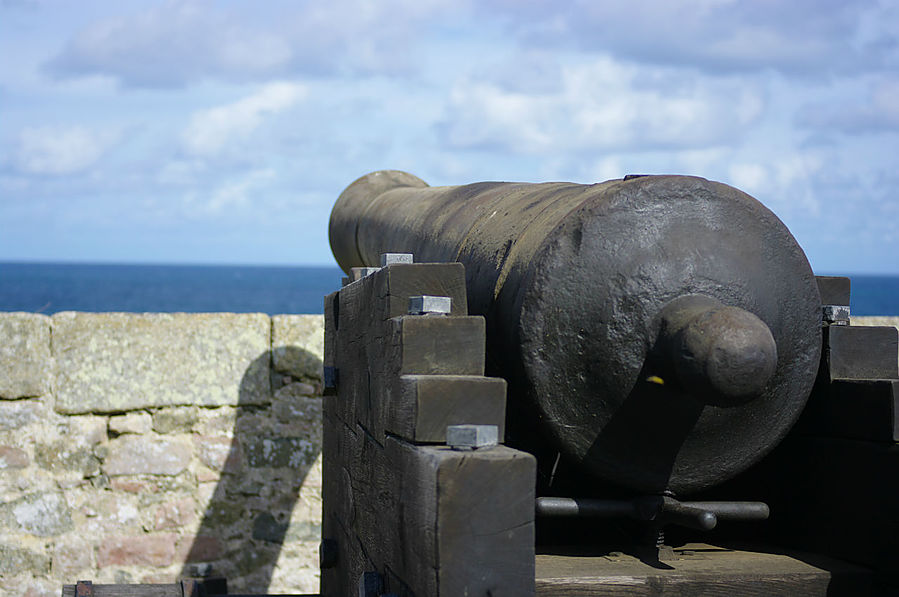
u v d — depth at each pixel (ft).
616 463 8.20
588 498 8.68
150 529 17.99
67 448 17.65
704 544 9.56
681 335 7.42
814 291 8.48
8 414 17.35
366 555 9.25
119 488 17.87
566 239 7.81
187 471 18.16
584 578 7.75
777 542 9.67
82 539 17.70
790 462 9.55
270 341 18.49
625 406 7.93
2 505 17.35
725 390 7.24
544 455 8.60
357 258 15.70
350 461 10.46
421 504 6.64
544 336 7.77
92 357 17.71
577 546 9.18
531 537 6.32
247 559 18.42
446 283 8.01
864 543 8.53
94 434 17.76
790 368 8.46
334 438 12.01
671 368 7.59
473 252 9.32
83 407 17.63
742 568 8.30
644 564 8.32
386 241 12.95
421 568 6.66
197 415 18.20
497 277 8.45
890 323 20.13
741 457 8.46
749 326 7.25
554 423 7.98
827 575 8.22
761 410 8.38
